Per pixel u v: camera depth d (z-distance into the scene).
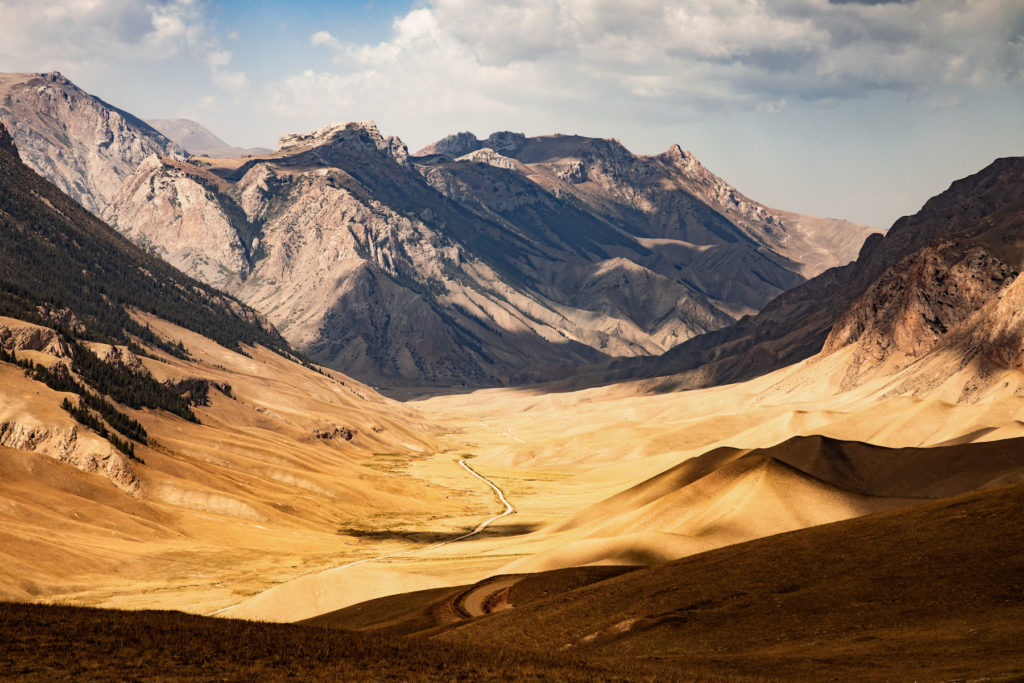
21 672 51.03
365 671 55.31
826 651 60.09
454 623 90.00
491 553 154.62
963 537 73.12
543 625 79.31
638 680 54.84
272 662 56.16
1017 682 47.34
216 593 134.38
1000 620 59.62
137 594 131.50
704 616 72.25
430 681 53.97
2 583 119.94
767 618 69.25
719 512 132.00
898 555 73.75
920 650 56.88
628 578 87.62
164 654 55.97
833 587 71.44
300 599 119.12
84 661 53.41
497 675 55.53
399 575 122.69
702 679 54.97
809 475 139.38
